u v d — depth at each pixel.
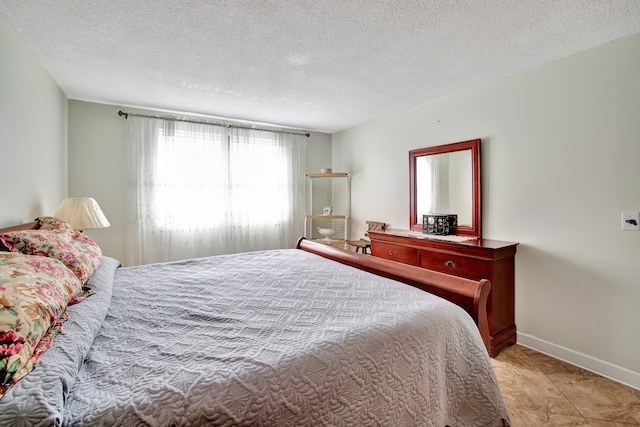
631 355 1.92
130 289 1.70
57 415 0.66
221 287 1.74
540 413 1.67
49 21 1.75
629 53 1.90
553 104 2.26
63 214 2.26
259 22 1.77
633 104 1.89
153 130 3.40
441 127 3.10
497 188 2.63
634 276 1.91
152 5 1.61
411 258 2.95
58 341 0.92
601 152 2.03
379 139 3.90
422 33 1.89
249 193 4.01
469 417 1.29
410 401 1.11
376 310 1.33
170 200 3.49
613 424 1.59
